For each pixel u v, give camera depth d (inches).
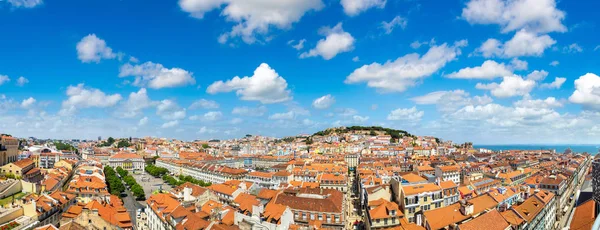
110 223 6328.7
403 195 7160.4
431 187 7632.9
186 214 6550.2
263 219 6422.2
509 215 6412.4
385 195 7790.4
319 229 6205.7
